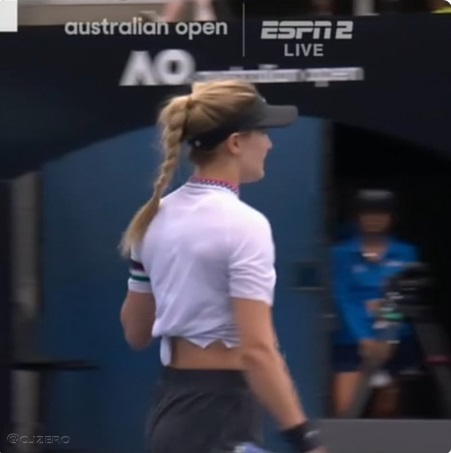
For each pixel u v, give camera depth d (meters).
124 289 17.06
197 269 11.12
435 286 16.84
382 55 16.70
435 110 16.69
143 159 16.95
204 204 11.29
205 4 16.83
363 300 16.86
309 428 10.84
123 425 17.14
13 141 16.97
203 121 11.42
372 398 16.92
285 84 16.80
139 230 11.63
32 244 17.06
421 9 16.64
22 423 17.19
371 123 16.75
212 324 11.14
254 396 11.21
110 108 16.92
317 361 16.88
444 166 16.73
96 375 17.14
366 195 16.81
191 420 11.25
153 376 17.09
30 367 17.17
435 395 16.88
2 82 16.89
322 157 16.80
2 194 17.00
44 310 17.14
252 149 11.64
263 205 16.86
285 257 16.84
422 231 16.80
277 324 16.89
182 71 16.86
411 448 16.94
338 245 16.84
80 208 17.02
